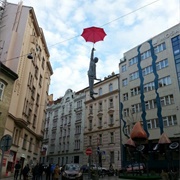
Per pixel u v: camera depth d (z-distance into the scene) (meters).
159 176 19.17
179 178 19.16
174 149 29.16
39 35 32.91
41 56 34.91
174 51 34.69
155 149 30.92
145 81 37.53
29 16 28.42
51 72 43.66
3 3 28.77
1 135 19.77
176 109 31.48
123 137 37.72
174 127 30.83
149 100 35.78
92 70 10.38
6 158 21.23
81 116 50.09
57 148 55.06
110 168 32.09
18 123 24.08
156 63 36.81
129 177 20.95
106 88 45.34
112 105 42.62
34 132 31.94
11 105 22.48
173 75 33.53
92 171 24.02
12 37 25.66
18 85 24.25
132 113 37.75
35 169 19.38
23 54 26.05
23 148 26.62
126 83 41.38
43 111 36.81
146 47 39.53
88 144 44.78
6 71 20.89
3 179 18.80
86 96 50.59
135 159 31.84
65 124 55.03
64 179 20.92
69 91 58.19
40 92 35.72
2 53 24.81
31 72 28.59
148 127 34.34
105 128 41.88
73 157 48.22
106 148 40.19
